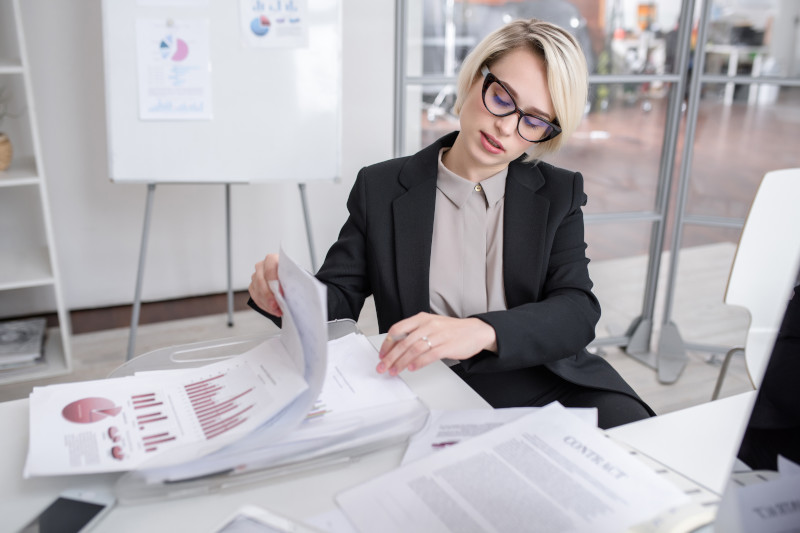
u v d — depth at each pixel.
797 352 0.46
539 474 0.65
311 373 0.73
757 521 0.45
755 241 1.43
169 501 0.64
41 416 0.73
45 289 2.78
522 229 1.11
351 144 3.00
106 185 2.76
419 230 1.11
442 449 0.70
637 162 2.47
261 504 0.64
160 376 0.82
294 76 2.20
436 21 2.40
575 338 1.01
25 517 0.61
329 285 1.16
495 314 0.95
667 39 2.31
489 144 1.04
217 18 2.11
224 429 0.69
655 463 0.70
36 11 2.50
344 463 0.70
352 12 2.81
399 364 0.83
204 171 2.21
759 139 2.44
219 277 3.04
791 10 2.26
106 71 2.08
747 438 0.48
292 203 3.03
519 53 1.01
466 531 0.58
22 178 2.12
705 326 2.63
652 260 2.49
